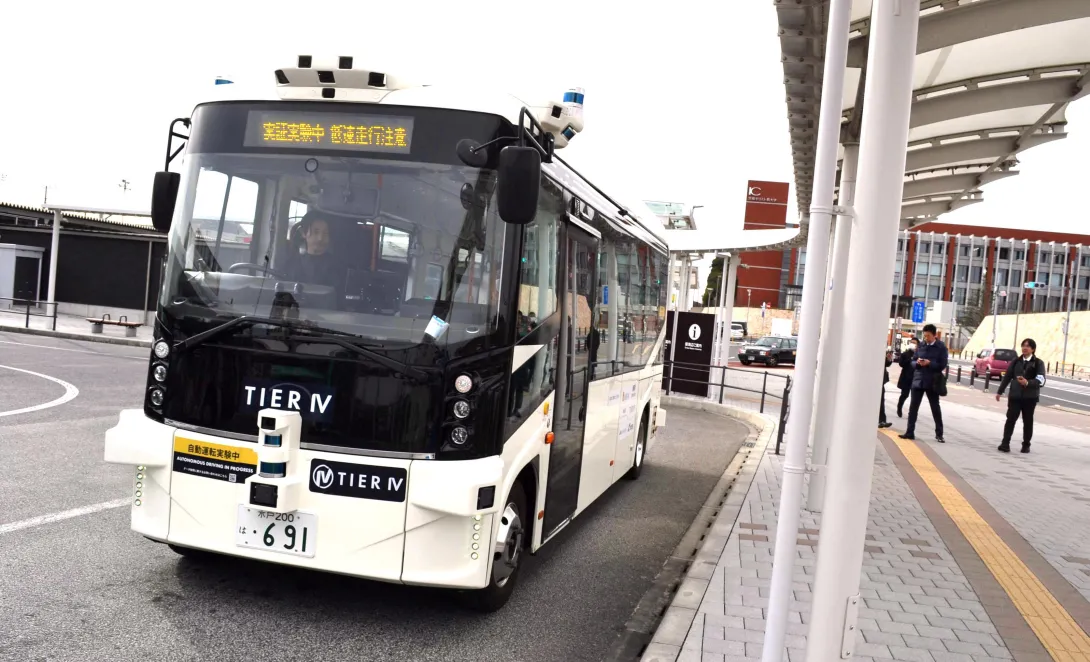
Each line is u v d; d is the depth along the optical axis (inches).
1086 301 3988.7
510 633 191.8
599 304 275.1
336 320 176.6
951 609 211.5
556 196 218.7
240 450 176.7
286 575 213.2
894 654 178.4
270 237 185.0
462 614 201.2
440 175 181.3
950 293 3924.7
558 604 215.8
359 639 179.2
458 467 171.9
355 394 173.6
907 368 762.2
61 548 218.2
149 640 168.4
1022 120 372.5
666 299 440.5
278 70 187.5
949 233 3924.7
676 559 268.8
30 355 698.8
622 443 338.0
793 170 433.1
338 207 182.7
